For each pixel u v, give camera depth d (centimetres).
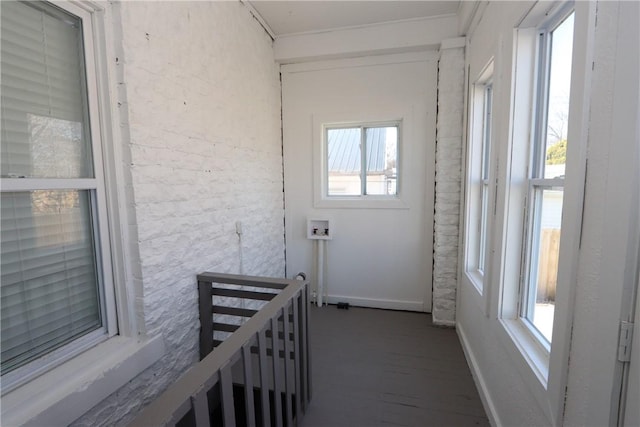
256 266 275
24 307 110
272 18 276
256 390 185
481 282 227
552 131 137
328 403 187
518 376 137
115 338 142
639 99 68
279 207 332
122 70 134
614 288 75
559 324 100
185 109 176
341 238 337
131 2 137
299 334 172
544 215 140
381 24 287
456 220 285
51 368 116
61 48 120
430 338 268
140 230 144
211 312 189
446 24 274
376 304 334
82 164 128
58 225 121
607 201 78
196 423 85
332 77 318
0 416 94
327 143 339
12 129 105
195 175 186
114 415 132
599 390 81
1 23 102
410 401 189
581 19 89
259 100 278
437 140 295
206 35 195
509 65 150
